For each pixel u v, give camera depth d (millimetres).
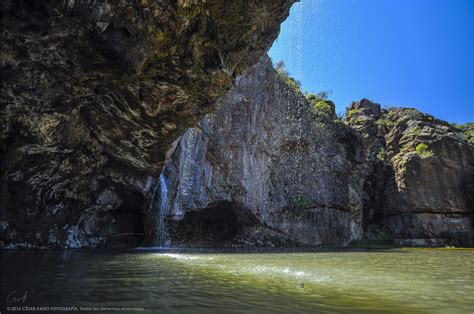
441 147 38625
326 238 32594
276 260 12117
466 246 34125
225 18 8789
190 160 24672
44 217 15953
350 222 35500
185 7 7961
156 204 22297
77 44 8133
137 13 7676
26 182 14336
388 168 40406
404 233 37156
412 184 37688
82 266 8477
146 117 12211
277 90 31609
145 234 22125
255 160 28625
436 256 17109
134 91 10906
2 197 14031
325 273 8336
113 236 20391
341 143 39000
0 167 12828
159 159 15625
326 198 33688
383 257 15711
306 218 32000
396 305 4816
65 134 12836
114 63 8750
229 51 9672
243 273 7922
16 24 7383
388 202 38906
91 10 7270
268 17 9469
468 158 38562
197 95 10977
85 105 12328
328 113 40000
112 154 15898
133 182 18469
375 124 45000
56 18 7301
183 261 10820
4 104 10086
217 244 27750
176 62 9352
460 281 7270
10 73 8812
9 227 14750
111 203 19109
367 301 5031
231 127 26578
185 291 5371
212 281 6504
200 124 24875
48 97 10023
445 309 4621
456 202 37094
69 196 16578
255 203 27953
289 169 32219
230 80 10594
